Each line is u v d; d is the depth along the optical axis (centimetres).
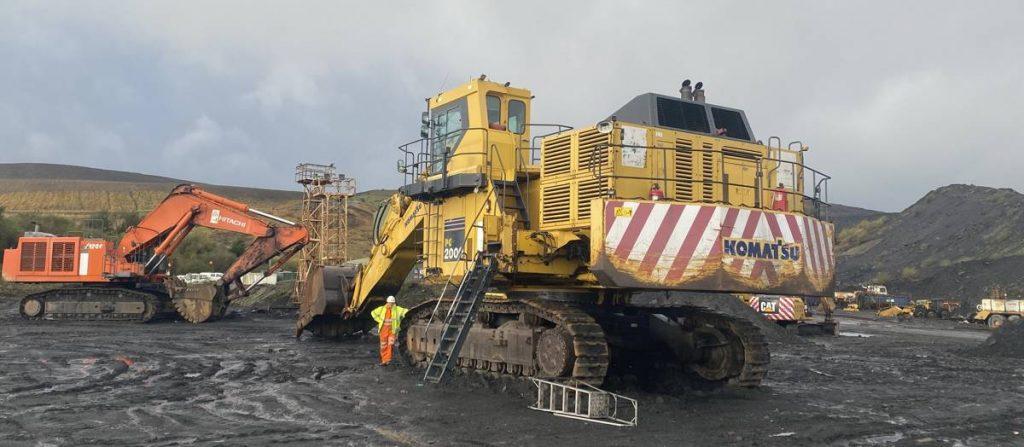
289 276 4884
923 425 990
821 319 3903
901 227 8644
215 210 3194
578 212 1108
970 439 910
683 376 1304
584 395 1054
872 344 2602
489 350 1253
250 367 1570
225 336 2420
